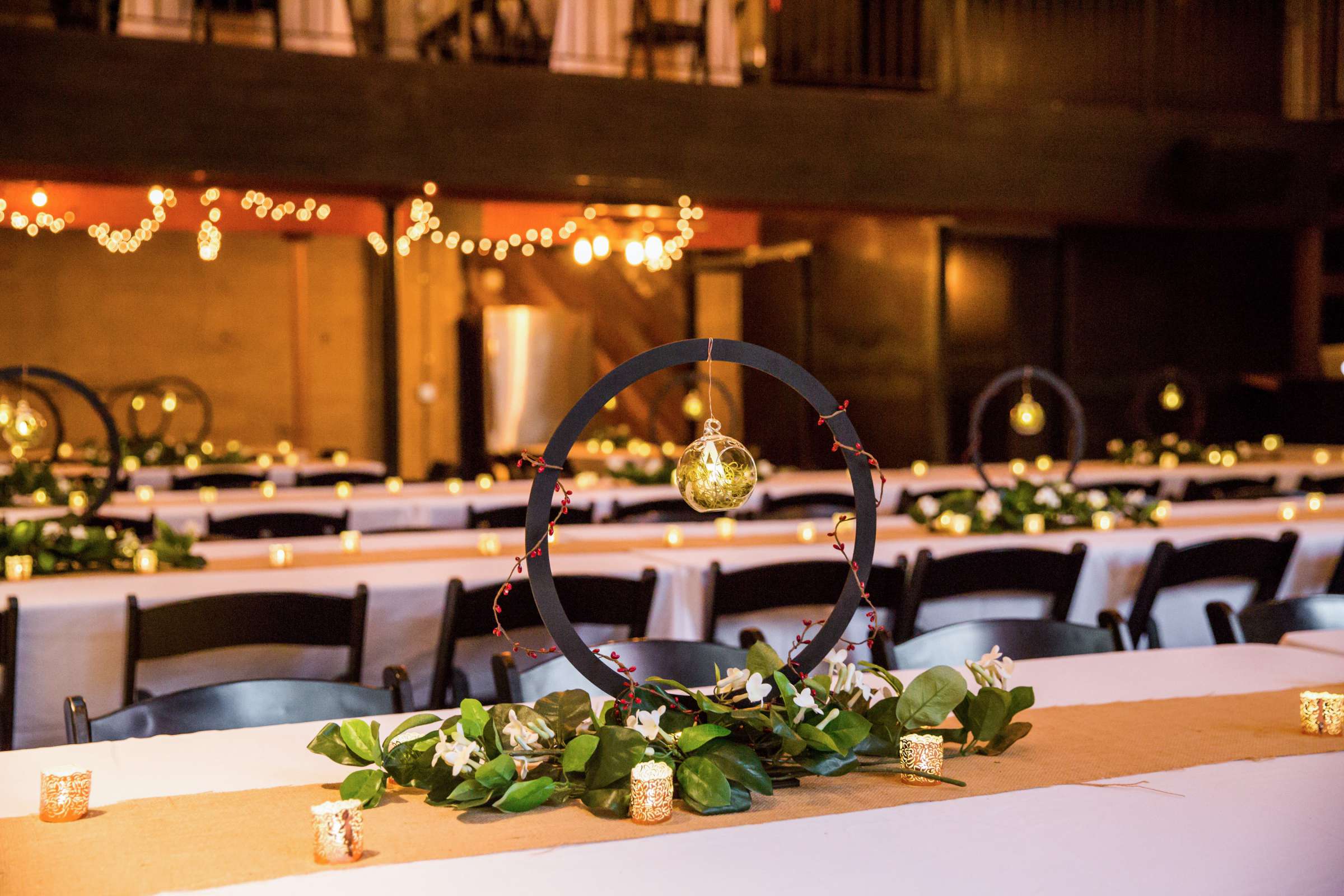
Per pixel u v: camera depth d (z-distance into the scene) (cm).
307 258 1097
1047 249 998
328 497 579
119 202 855
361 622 284
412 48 891
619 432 910
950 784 142
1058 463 805
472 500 579
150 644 272
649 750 134
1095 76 1029
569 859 119
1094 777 145
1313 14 1049
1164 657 222
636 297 1187
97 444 1031
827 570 330
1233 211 967
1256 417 1045
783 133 856
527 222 892
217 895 110
